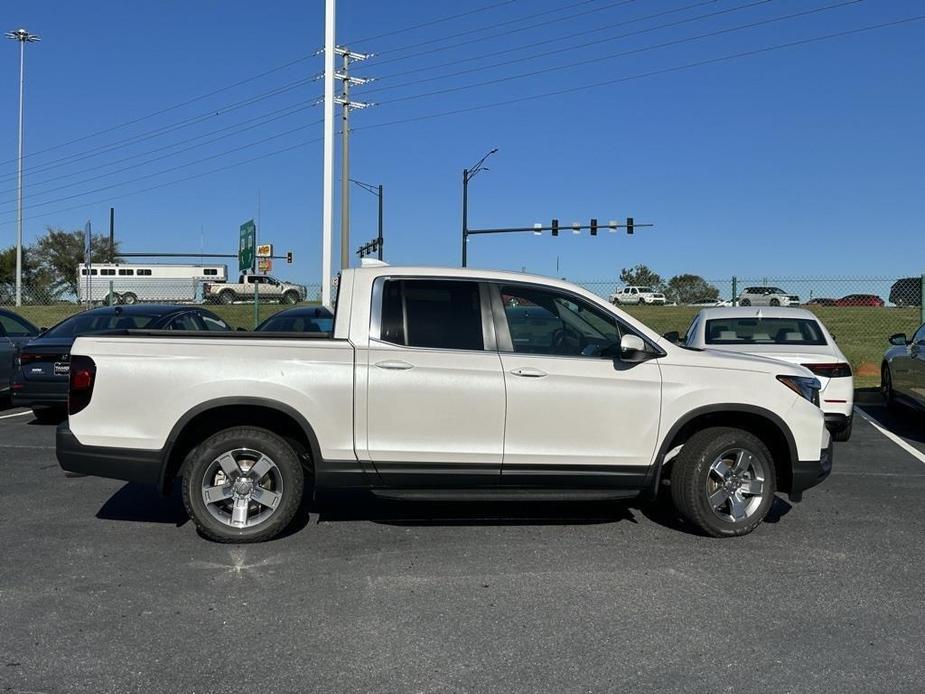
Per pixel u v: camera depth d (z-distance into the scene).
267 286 47.91
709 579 5.14
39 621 4.43
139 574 5.17
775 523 6.43
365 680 3.79
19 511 6.61
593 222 41.91
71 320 12.48
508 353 5.81
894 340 11.75
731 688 3.73
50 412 12.48
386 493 5.73
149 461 5.56
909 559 5.55
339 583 5.03
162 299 50.88
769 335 10.39
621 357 5.80
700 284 34.72
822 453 6.15
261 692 3.69
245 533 5.71
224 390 5.57
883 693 3.69
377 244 43.91
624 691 3.70
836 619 4.52
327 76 24.19
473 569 5.30
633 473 5.88
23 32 41.31
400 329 5.77
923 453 9.43
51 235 73.25
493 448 5.73
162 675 3.84
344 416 5.63
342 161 33.50
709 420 6.14
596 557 5.55
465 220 42.84
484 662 3.98
